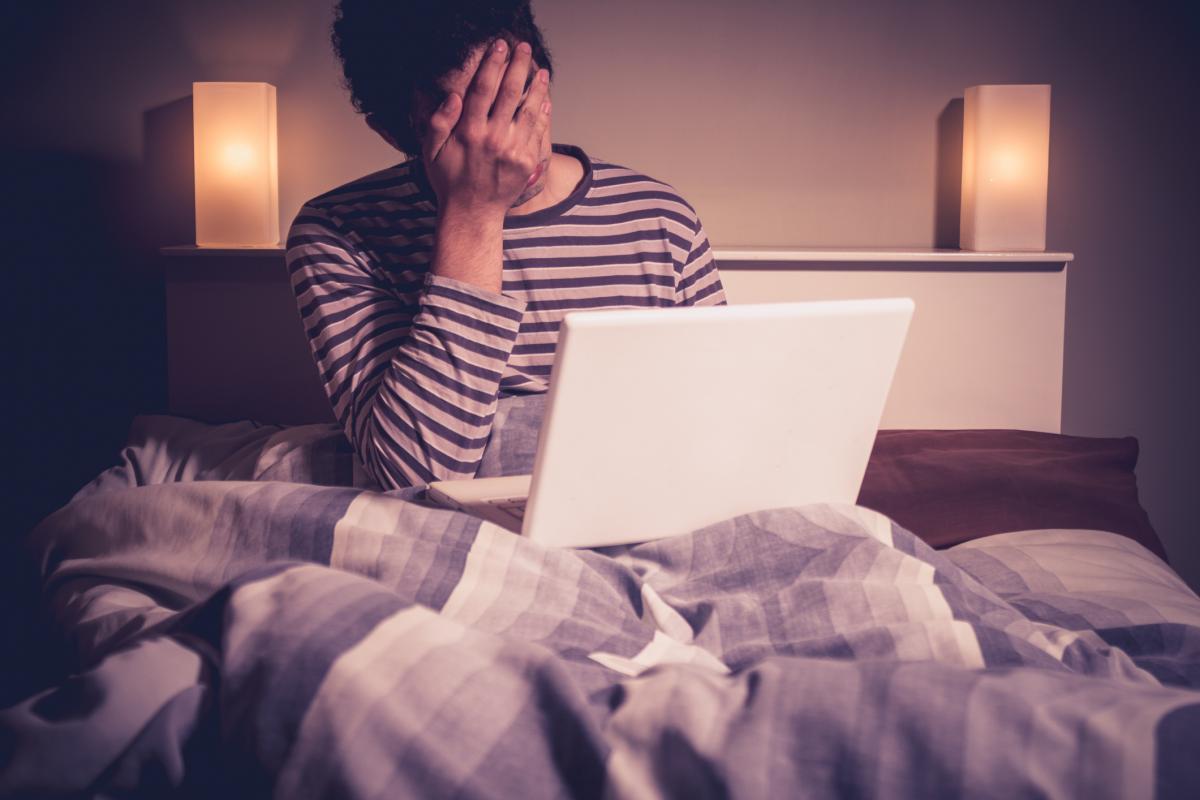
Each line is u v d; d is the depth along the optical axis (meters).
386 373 1.12
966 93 2.22
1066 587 1.12
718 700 0.61
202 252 2.09
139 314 2.38
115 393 2.41
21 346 2.38
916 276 2.11
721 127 2.37
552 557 0.88
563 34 2.32
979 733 0.55
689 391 0.86
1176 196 2.44
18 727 0.61
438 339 1.10
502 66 1.12
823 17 2.35
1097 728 0.54
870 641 0.80
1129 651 0.94
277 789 0.57
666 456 0.88
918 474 1.53
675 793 0.56
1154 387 2.51
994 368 2.14
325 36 2.30
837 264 2.10
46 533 1.15
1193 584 2.56
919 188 2.40
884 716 0.57
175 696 0.62
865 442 0.98
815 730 0.57
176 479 1.55
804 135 2.38
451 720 0.59
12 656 1.07
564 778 0.58
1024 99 2.12
